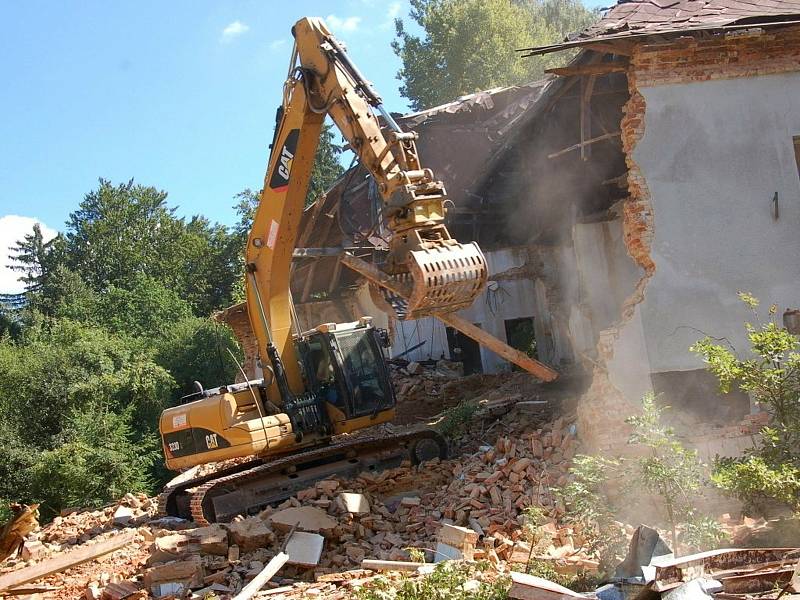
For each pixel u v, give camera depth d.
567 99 16.14
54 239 59.66
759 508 8.88
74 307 45.28
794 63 11.24
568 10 52.38
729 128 11.16
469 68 44.00
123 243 57.97
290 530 9.87
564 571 8.17
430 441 13.13
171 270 56.66
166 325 43.44
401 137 9.61
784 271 11.02
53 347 30.88
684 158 11.12
